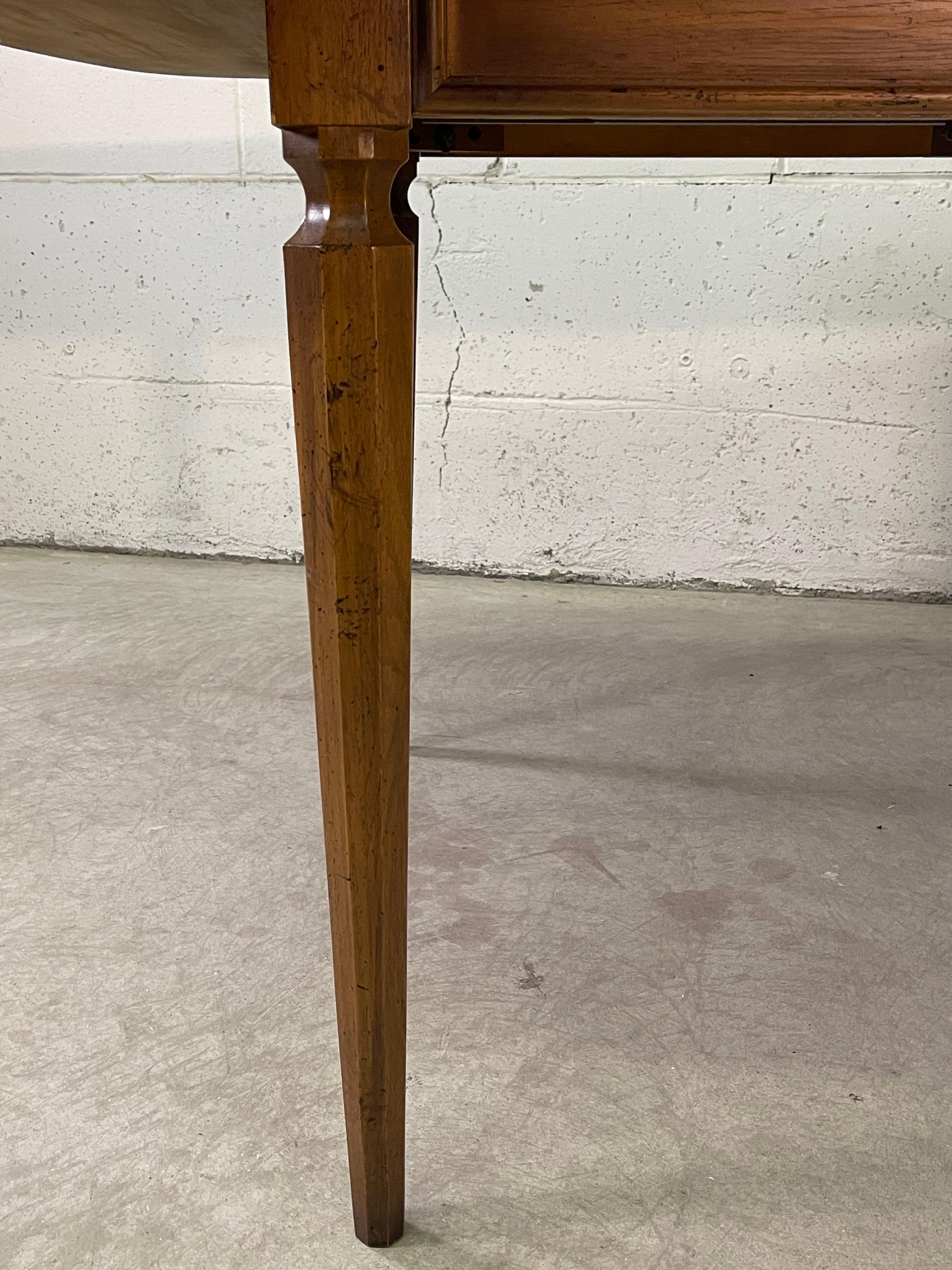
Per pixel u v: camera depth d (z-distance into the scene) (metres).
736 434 1.93
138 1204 0.69
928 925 0.98
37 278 2.08
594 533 2.02
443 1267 0.65
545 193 1.87
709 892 1.03
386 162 0.51
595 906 1.01
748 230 1.83
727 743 1.34
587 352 1.93
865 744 1.34
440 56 0.53
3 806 1.19
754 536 1.97
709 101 0.54
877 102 0.54
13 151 2.01
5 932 0.97
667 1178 0.71
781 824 1.15
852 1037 0.84
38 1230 0.67
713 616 1.85
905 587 1.95
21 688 1.50
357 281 0.51
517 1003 0.88
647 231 1.86
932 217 1.77
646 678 1.55
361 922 0.60
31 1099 0.78
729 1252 0.66
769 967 0.92
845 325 1.85
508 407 1.98
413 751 1.32
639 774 1.26
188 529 2.16
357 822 0.58
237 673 1.56
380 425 0.53
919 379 1.85
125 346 2.08
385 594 0.55
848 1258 0.65
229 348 2.04
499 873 1.07
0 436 2.17
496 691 1.51
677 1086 0.79
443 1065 0.81
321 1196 0.70
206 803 1.20
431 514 2.06
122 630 1.73
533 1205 0.69
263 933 0.97
